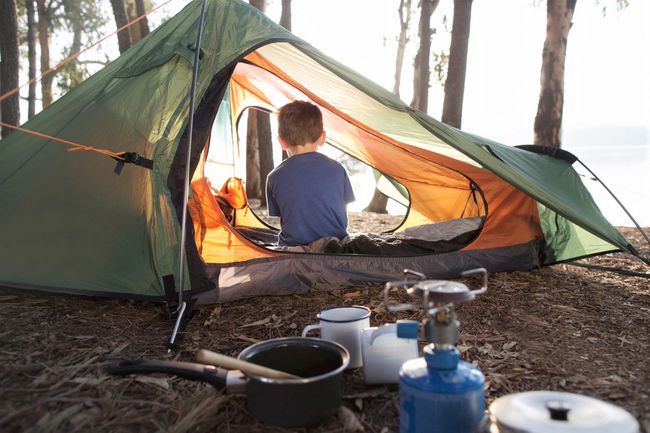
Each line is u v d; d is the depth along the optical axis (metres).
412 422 1.32
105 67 3.07
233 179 4.22
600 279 3.20
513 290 2.88
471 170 3.30
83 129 2.75
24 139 2.90
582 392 1.75
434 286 1.33
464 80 5.91
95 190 2.60
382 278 2.89
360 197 13.72
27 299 2.67
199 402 1.64
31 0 11.97
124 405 1.66
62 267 2.57
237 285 2.65
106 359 1.99
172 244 2.45
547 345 2.15
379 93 2.76
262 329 2.31
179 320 2.22
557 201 2.82
